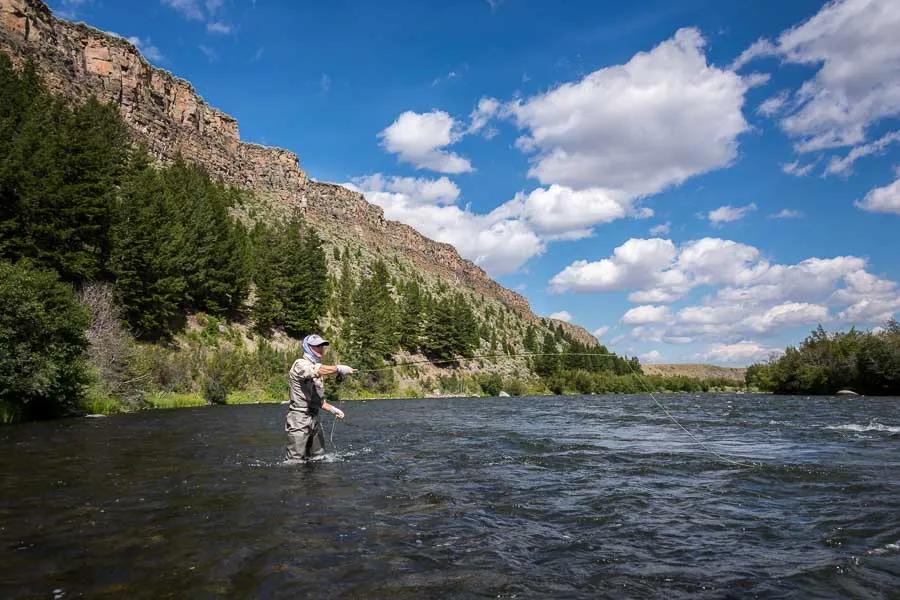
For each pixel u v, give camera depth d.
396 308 95.62
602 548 4.55
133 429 15.08
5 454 9.73
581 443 12.45
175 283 49.81
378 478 7.58
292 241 84.25
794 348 72.75
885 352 58.53
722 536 4.94
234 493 6.43
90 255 41.00
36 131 43.09
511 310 198.50
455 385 73.31
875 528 5.21
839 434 15.03
